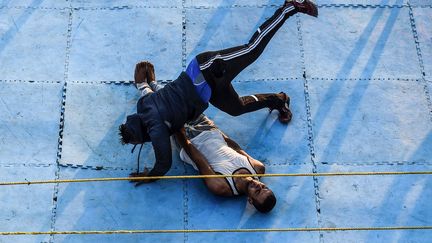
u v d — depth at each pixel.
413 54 5.99
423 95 5.78
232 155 5.17
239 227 5.13
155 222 5.14
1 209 5.14
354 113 5.66
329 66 5.90
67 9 6.12
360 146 5.50
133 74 5.81
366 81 5.83
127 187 5.27
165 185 5.29
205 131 5.29
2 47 5.89
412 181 5.35
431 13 6.21
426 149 5.50
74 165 5.36
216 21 6.12
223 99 5.06
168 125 4.90
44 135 5.48
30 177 5.29
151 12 6.14
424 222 5.17
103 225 5.12
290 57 5.94
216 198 5.24
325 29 6.10
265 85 5.79
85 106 5.64
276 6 6.21
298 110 5.66
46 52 5.89
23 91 5.68
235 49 4.81
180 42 6.00
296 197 5.26
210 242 5.07
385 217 5.19
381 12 6.21
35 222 5.11
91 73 5.80
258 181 5.08
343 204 5.23
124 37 6.00
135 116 4.91
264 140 5.52
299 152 5.47
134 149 5.44
